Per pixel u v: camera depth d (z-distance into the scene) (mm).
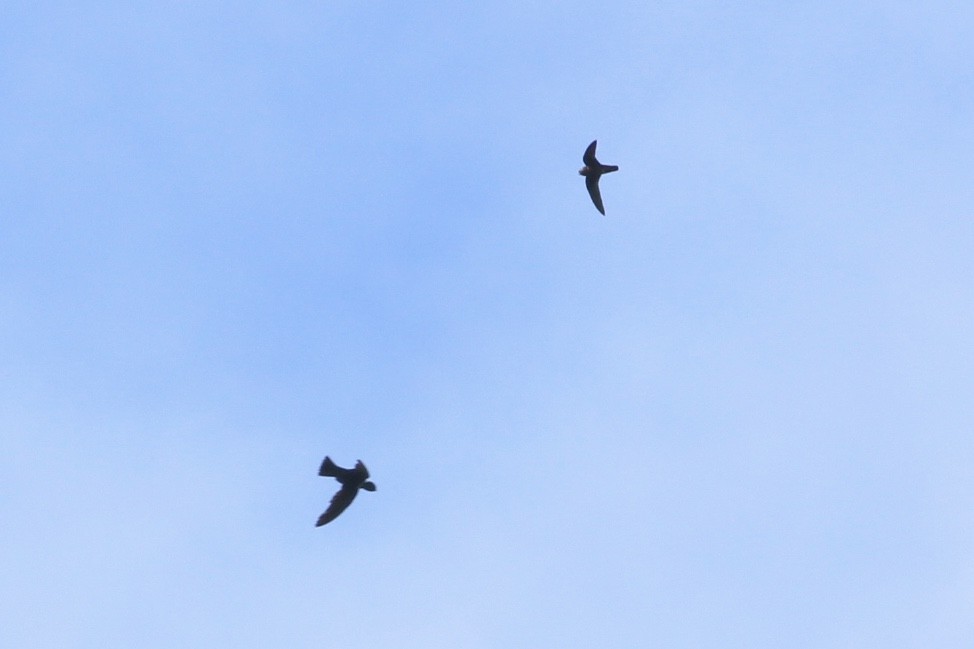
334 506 26078
